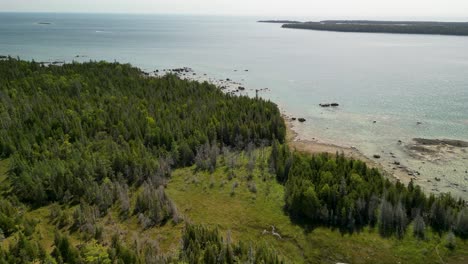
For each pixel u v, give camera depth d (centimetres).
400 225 4484
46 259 3691
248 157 6494
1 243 4097
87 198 5103
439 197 4962
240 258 3841
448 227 4441
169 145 6656
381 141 7600
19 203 4953
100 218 4784
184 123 7250
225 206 5100
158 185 5594
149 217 4741
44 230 4503
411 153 6981
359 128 8356
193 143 6588
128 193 5334
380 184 5041
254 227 4653
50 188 5216
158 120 7381
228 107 8431
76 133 6681
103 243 4275
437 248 4153
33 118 7231
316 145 7419
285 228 4612
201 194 5394
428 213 4622
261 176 5831
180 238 4366
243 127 7138
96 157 5831
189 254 3850
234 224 4712
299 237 4453
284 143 7238
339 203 4672
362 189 4809
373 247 4231
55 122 6956
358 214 4628
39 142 6450
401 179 5997
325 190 4794
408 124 8550
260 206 5078
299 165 5600
